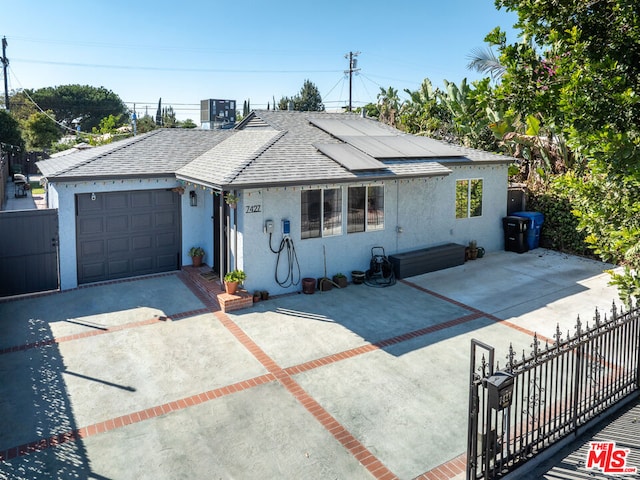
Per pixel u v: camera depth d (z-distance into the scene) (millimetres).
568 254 16297
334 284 12484
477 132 20953
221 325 9930
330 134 14969
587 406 6422
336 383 7609
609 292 12180
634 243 5707
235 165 11180
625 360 6809
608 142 4910
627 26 5520
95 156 13055
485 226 16406
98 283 12531
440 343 9133
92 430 6316
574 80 5105
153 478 5426
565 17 5707
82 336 9297
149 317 10312
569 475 5203
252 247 11297
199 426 6445
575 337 5871
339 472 5551
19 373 7812
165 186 13141
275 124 15469
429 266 14000
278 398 7160
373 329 9789
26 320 10055
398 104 30594
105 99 88062
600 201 6250
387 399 7137
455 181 15156
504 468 5238
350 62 42281
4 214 11172
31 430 6293
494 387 4855
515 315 10633
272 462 5719
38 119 52000
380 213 13445
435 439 6176
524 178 20031
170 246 13547
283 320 10234
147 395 7207
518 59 6020
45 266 11781
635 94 5500
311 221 12156
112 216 12547
